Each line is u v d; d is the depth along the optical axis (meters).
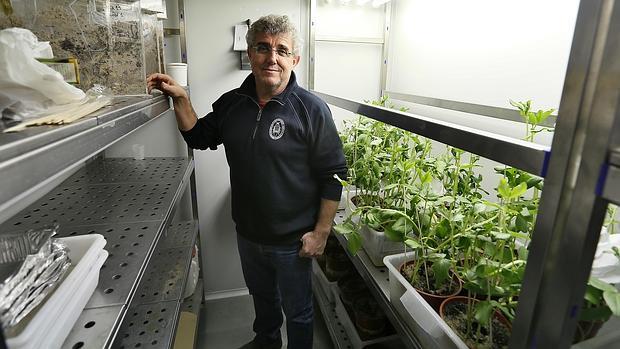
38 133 0.42
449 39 1.60
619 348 0.67
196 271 1.89
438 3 1.65
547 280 0.47
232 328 2.02
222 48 1.88
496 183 1.33
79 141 0.50
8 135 0.40
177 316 1.21
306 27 1.97
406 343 0.91
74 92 0.60
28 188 0.37
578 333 0.65
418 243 0.93
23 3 0.79
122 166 1.67
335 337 1.68
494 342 0.77
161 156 1.95
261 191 1.37
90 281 0.67
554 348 0.49
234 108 1.43
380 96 2.19
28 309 0.52
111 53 0.96
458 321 0.84
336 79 2.10
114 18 0.97
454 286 0.94
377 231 1.17
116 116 0.68
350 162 1.58
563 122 0.42
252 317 2.11
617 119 0.37
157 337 1.12
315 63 2.03
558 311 0.47
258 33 1.26
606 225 0.72
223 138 1.44
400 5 1.99
